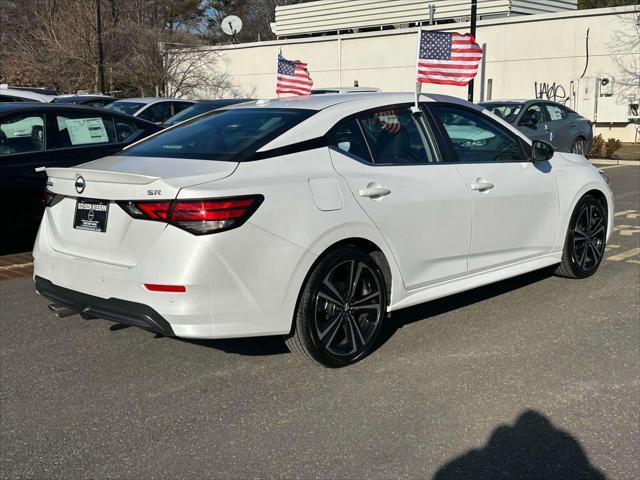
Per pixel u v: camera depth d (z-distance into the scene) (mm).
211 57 31484
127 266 3730
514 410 3717
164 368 4371
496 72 23797
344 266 4168
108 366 4418
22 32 33344
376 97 4723
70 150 7273
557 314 5277
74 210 4074
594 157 18422
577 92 21750
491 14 25609
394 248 4387
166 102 14078
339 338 4320
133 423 3646
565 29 22172
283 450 3344
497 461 3223
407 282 4547
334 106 4484
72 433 3551
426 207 4543
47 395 3998
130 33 30438
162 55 30609
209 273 3578
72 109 7457
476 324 5082
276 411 3752
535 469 3154
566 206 5738
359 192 4184
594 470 3143
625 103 21062
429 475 3113
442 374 4195
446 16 27000
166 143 4457
